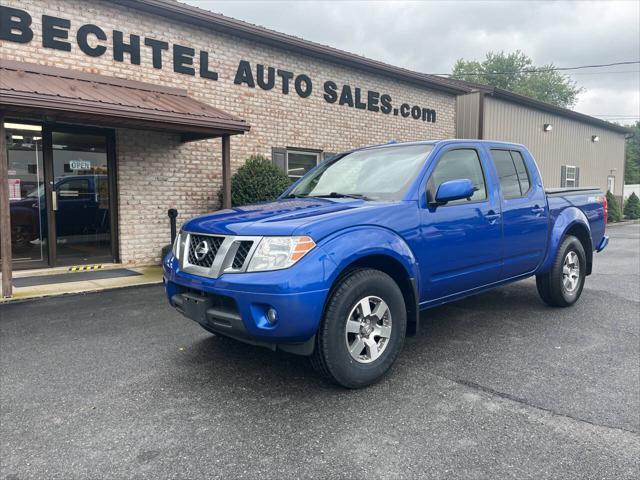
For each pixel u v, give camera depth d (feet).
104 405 10.53
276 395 10.99
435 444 8.83
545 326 16.33
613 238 49.34
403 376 12.05
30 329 16.24
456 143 14.42
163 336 15.46
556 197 18.20
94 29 27.20
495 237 14.74
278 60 35.47
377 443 8.87
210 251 11.17
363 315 11.15
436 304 13.53
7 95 19.45
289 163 37.32
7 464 8.29
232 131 26.63
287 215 11.22
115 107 22.48
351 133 40.91
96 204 29.07
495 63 165.37
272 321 10.05
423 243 12.48
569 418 9.81
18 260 26.73
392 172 13.70
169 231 30.96
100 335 15.56
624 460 8.31
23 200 26.68
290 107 36.42
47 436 9.22
